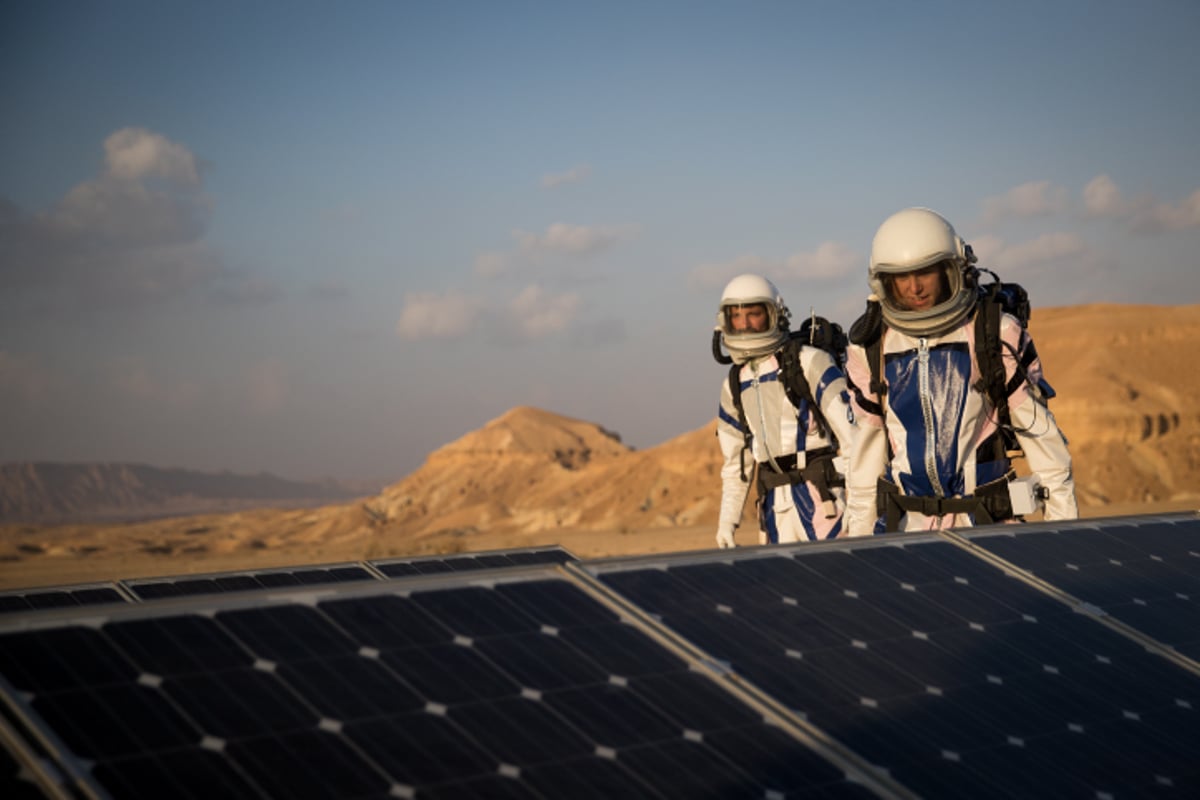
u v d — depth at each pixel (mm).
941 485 7906
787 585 5148
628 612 4547
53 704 3080
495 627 4191
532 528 176375
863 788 3727
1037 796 3973
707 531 86625
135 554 95938
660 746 3703
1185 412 137250
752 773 3670
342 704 3477
